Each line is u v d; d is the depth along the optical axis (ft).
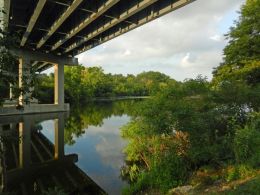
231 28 91.25
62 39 130.52
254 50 85.81
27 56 164.76
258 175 30.32
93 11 84.53
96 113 188.55
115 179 50.16
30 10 100.83
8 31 17.58
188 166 41.16
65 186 47.73
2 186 48.39
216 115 44.78
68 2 84.12
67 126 125.29
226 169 36.37
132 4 77.41
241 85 51.72
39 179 52.49
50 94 248.32
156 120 44.52
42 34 135.54
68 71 328.29
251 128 40.37
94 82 450.71
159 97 48.16
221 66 94.17
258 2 84.48
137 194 39.58
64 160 67.10
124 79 624.18
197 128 42.32
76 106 267.59
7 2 80.64
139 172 49.83
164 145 45.85
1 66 16.96
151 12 80.48
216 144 40.91
